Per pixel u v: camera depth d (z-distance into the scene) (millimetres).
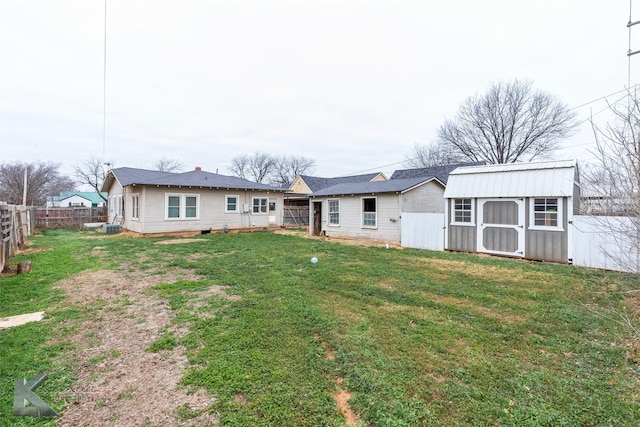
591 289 5832
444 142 30359
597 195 4773
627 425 2186
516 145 26047
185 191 16266
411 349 3342
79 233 16516
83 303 4895
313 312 4426
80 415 2289
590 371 2934
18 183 33719
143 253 9789
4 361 3029
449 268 7727
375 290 5664
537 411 2330
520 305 4875
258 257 9062
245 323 4023
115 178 18375
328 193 15492
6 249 7562
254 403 2404
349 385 2670
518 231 9414
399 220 12844
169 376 2812
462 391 2580
